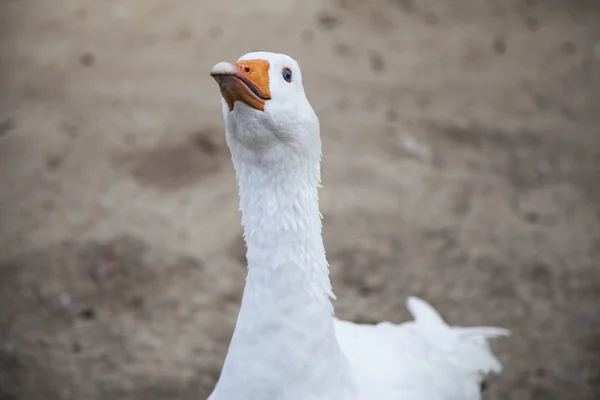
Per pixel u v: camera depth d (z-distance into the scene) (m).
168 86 10.47
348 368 3.83
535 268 7.33
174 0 12.83
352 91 10.39
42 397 5.96
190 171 8.80
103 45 11.47
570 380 6.11
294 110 3.55
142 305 6.93
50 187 8.49
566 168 8.89
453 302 6.95
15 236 7.73
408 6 12.77
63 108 9.97
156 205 8.21
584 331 6.59
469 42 11.76
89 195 8.37
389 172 8.77
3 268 7.30
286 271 3.62
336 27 12.02
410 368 4.15
